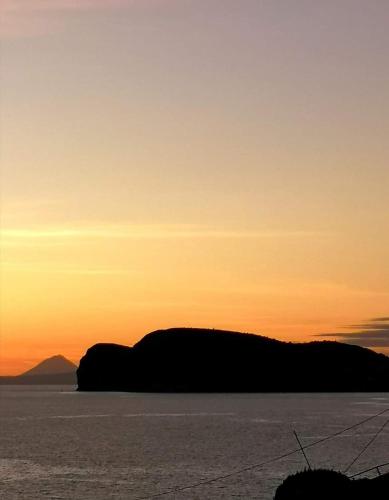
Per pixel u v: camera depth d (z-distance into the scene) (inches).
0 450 5398.6
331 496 2498.8
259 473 4050.2
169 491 3518.7
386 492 2506.2
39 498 3376.0
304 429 7209.6
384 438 6235.2
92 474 4082.2
